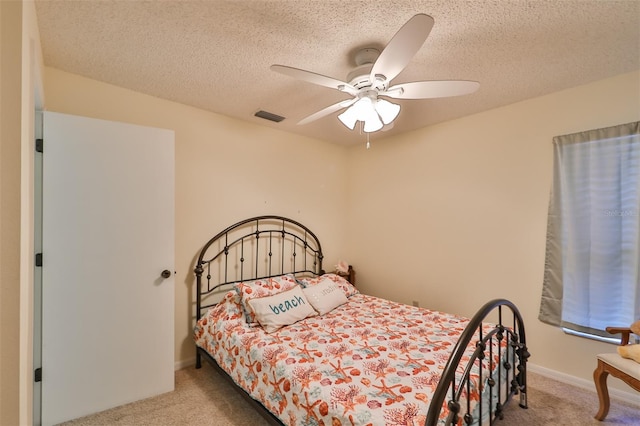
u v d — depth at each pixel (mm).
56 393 1836
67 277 1878
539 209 2484
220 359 2182
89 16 1519
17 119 943
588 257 2227
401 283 3463
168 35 1686
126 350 2072
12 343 933
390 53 1309
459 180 2979
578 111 2291
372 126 1924
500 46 1763
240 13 1499
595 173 2201
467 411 1304
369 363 1641
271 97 2516
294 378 1532
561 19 1521
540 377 2412
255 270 3158
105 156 2016
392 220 3570
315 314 2500
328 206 3891
